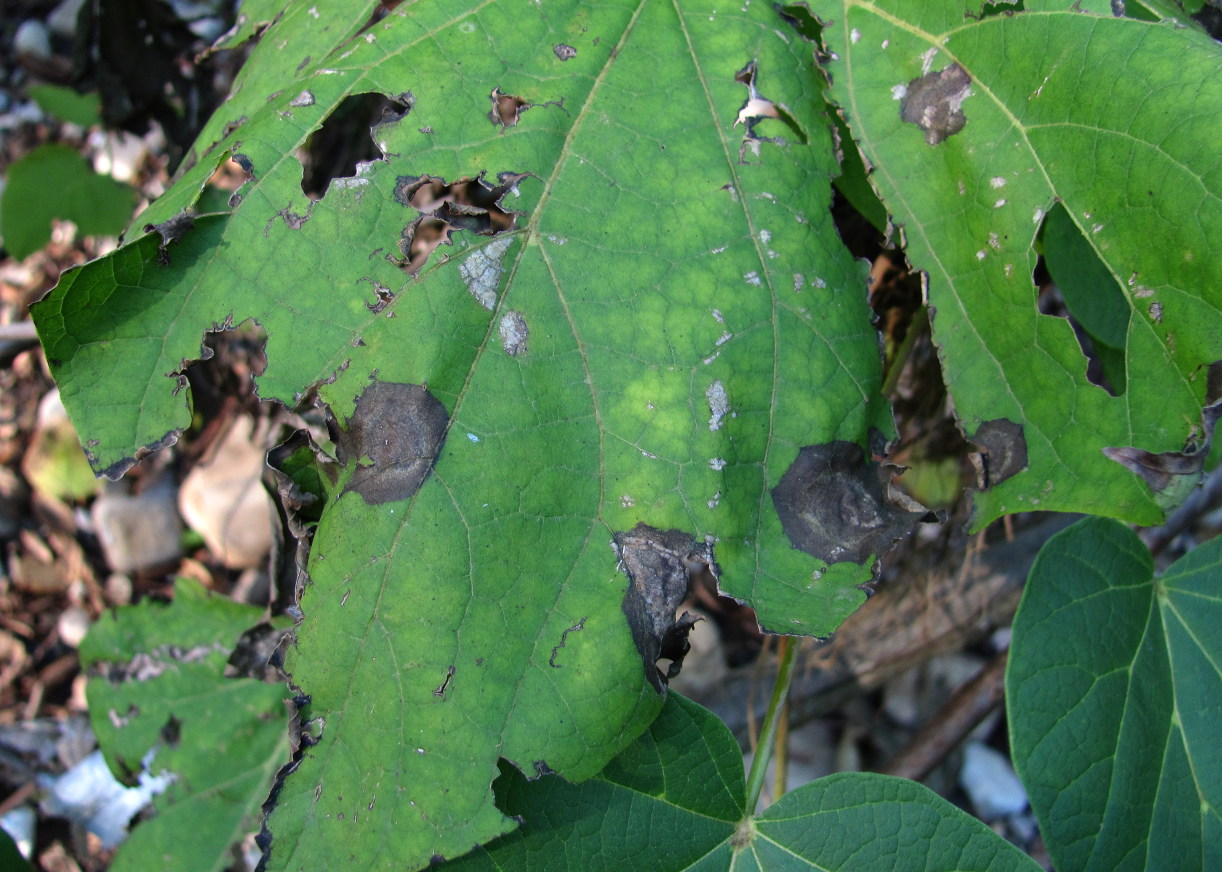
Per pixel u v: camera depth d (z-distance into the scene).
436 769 0.21
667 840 0.24
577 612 0.21
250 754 0.35
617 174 0.23
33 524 0.48
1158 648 0.26
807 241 0.23
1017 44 0.23
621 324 0.22
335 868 0.21
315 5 0.25
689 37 0.24
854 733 0.41
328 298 0.22
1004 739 0.42
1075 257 0.27
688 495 0.22
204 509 0.45
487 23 0.23
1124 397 0.23
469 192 0.35
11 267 0.52
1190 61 0.21
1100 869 0.24
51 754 0.42
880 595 0.36
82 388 0.22
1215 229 0.21
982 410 0.23
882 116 0.24
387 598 0.21
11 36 0.58
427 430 0.21
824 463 0.22
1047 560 0.25
